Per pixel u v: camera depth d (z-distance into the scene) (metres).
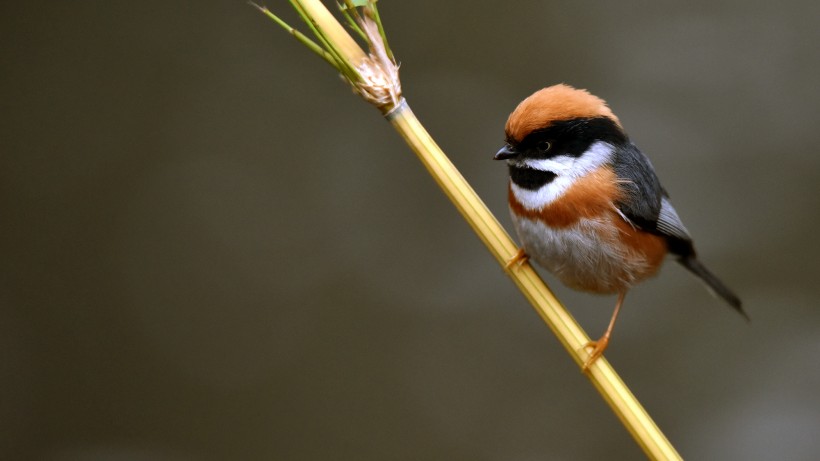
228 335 11.52
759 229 11.80
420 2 12.88
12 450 10.91
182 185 12.18
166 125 12.46
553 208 6.99
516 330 11.38
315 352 11.40
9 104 12.45
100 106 12.51
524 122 6.88
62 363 11.38
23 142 12.34
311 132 12.47
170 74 12.66
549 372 11.12
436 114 12.34
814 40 12.38
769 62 12.37
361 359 11.34
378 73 5.33
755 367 11.04
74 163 12.25
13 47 12.70
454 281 11.68
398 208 12.07
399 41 12.75
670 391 10.98
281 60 12.78
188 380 11.29
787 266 11.66
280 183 12.21
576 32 12.74
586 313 11.27
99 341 11.55
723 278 11.62
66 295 11.72
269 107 12.55
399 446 10.86
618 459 10.68
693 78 12.43
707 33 12.56
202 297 11.70
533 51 12.70
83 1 12.90
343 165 12.27
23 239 11.90
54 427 11.09
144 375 11.34
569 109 6.92
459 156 12.15
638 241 7.26
